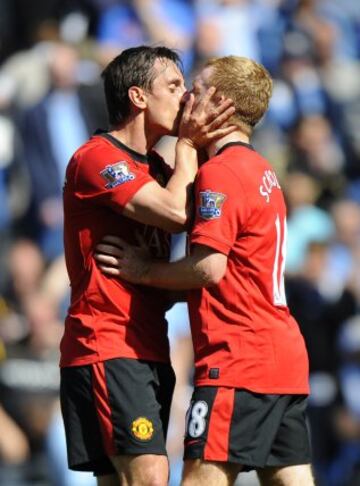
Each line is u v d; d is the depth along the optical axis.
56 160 41.44
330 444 38.22
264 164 21.33
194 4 49.50
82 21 46.59
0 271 38.06
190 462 20.69
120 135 21.70
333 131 48.25
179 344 35.94
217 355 20.73
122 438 20.92
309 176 44.78
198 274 20.56
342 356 38.78
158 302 21.59
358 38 53.16
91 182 21.23
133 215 21.05
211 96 21.27
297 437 21.41
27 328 35.22
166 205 20.86
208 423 20.58
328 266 41.16
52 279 38.34
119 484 21.91
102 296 21.23
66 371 21.48
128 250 21.22
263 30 49.84
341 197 45.03
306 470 21.50
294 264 40.59
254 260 20.89
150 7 48.25
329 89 49.00
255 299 20.86
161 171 21.95
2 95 43.00
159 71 21.56
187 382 35.72
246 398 20.61
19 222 41.44
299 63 49.16
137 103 21.55
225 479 20.69
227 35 49.09
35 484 34.12
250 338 20.73
